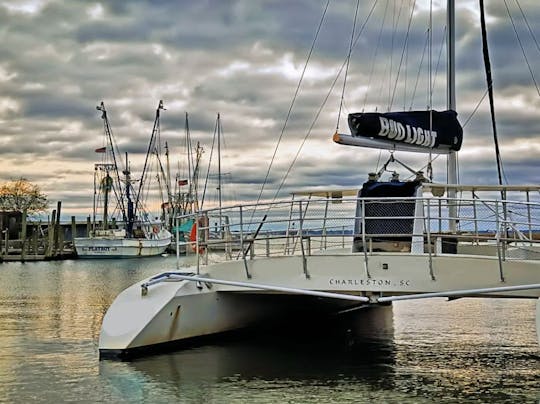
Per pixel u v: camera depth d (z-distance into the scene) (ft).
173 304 38.63
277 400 30.37
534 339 47.52
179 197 273.13
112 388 32.24
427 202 35.96
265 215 40.93
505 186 44.04
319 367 37.29
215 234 48.29
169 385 32.83
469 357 40.47
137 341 37.40
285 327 50.98
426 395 31.48
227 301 43.06
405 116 43.06
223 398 30.66
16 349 42.45
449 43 49.67
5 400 30.35
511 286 34.53
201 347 41.37
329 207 41.68
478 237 36.14
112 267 167.53
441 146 45.32
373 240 41.91
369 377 34.86
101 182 256.11
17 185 299.58
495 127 51.60
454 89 49.57
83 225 302.66
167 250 242.78
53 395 31.12
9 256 197.98
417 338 48.11
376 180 43.78
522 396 31.32
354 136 39.58
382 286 36.94
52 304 72.90
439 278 36.37
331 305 55.83
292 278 38.75
